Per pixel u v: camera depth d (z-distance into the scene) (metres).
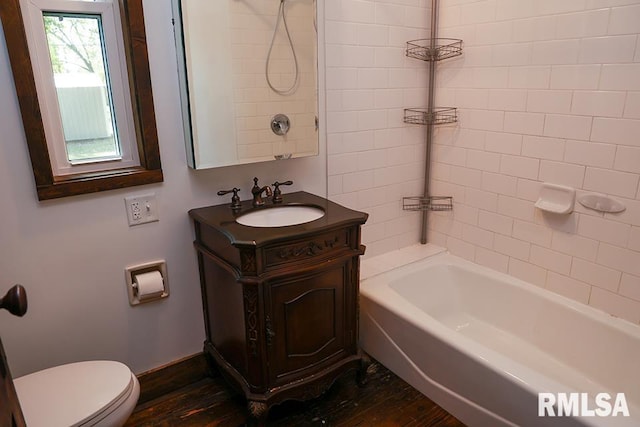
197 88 1.72
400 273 2.35
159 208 1.79
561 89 1.93
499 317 2.31
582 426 1.34
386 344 2.09
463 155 2.42
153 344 1.91
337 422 1.81
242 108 1.85
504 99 2.16
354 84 2.21
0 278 1.52
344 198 2.34
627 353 1.81
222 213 1.81
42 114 1.52
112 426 1.35
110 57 1.61
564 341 2.04
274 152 1.97
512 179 2.20
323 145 2.19
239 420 1.81
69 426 1.26
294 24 1.91
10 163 1.46
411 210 2.64
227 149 1.84
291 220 1.94
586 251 1.96
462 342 1.71
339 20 2.08
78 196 1.60
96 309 1.73
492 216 2.34
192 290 1.96
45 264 1.59
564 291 2.08
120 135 1.70
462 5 2.26
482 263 2.44
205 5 1.68
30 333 1.61
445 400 1.83
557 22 1.89
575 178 1.95
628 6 1.67
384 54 2.28
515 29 2.05
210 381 2.04
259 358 1.64
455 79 2.38
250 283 1.54
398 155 2.50
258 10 1.81
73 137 1.62
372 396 1.95
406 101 2.44
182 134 1.78
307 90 2.01
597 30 1.77
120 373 1.47
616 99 1.75
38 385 1.40
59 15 1.50
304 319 1.72
